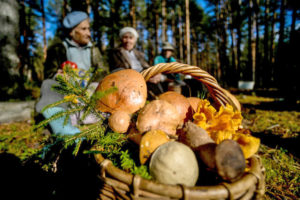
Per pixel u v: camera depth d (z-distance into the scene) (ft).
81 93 3.50
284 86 23.68
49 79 6.06
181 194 2.36
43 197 4.81
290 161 6.78
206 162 2.85
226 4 59.82
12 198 4.83
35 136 8.61
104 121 3.84
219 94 4.15
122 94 3.66
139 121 3.45
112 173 2.69
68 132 5.10
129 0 47.03
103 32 38.88
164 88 12.35
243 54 103.14
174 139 3.31
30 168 5.75
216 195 2.38
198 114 3.58
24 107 13.98
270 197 4.95
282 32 35.68
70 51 7.38
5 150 7.60
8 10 17.16
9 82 17.07
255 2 48.37
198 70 4.09
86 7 28.14
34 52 70.33
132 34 12.45
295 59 22.57
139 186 2.48
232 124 3.41
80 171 4.85
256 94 28.48
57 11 49.32
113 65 12.57
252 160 3.12
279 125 11.45
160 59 18.03
